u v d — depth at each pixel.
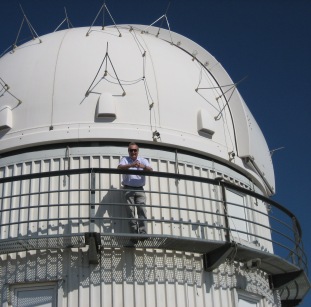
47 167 15.11
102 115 15.34
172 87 16.41
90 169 13.46
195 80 17.20
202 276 14.56
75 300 13.57
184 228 14.91
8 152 15.55
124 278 13.86
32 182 14.91
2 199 14.91
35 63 16.62
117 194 14.63
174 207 13.69
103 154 15.09
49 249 14.02
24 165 15.23
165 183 15.17
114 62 16.31
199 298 14.29
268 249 16.97
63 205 13.33
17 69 16.70
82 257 13.95
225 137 16.84
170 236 13.41
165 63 16.95
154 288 13.95
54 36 17.84
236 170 16.81
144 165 13.99
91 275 13.80
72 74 16.05
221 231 15.36
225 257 14.28
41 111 15.62
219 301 14.52
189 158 15.80
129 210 14.00
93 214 13.52
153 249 14.32
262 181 17.75
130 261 14.05
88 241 13.26
